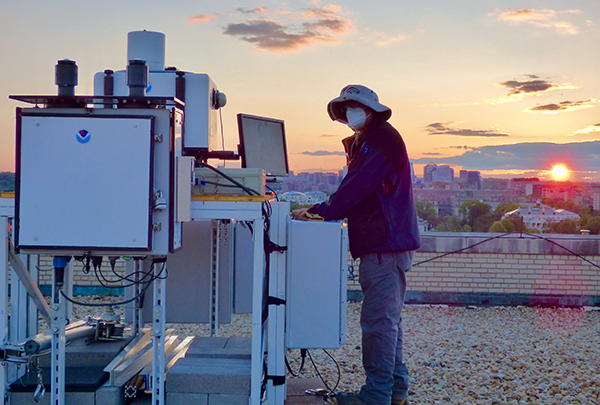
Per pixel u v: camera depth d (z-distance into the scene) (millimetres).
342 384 4047
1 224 2598
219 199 2529
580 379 4336
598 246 7574
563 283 7645
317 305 2781
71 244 2322
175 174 2410
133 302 3863
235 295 4152
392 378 2955
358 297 7703
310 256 2777
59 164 2314
